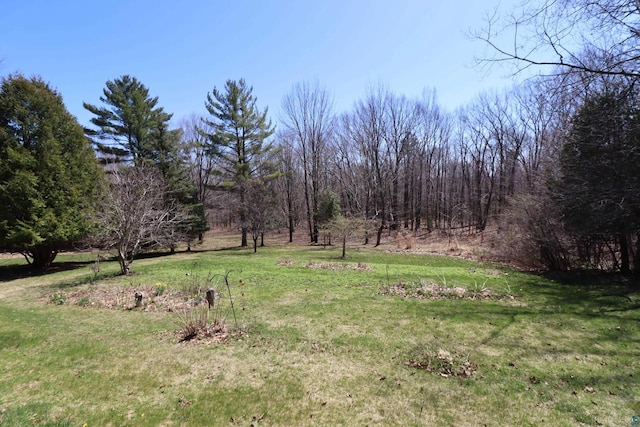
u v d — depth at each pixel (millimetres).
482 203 30766
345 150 31547
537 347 4910
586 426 3072
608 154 8289
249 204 21312
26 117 14039
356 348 4945
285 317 6426
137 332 5805
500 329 5676
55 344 5293
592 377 3992
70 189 14523
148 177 13492
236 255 18500
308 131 28766
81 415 3320
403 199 34062
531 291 8453
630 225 9078
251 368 4340
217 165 27734
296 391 3760
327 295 8086
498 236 15484
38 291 9797
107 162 22656
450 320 6152
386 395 3662
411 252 18656
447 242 22797
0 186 12703
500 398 3566
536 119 21734
